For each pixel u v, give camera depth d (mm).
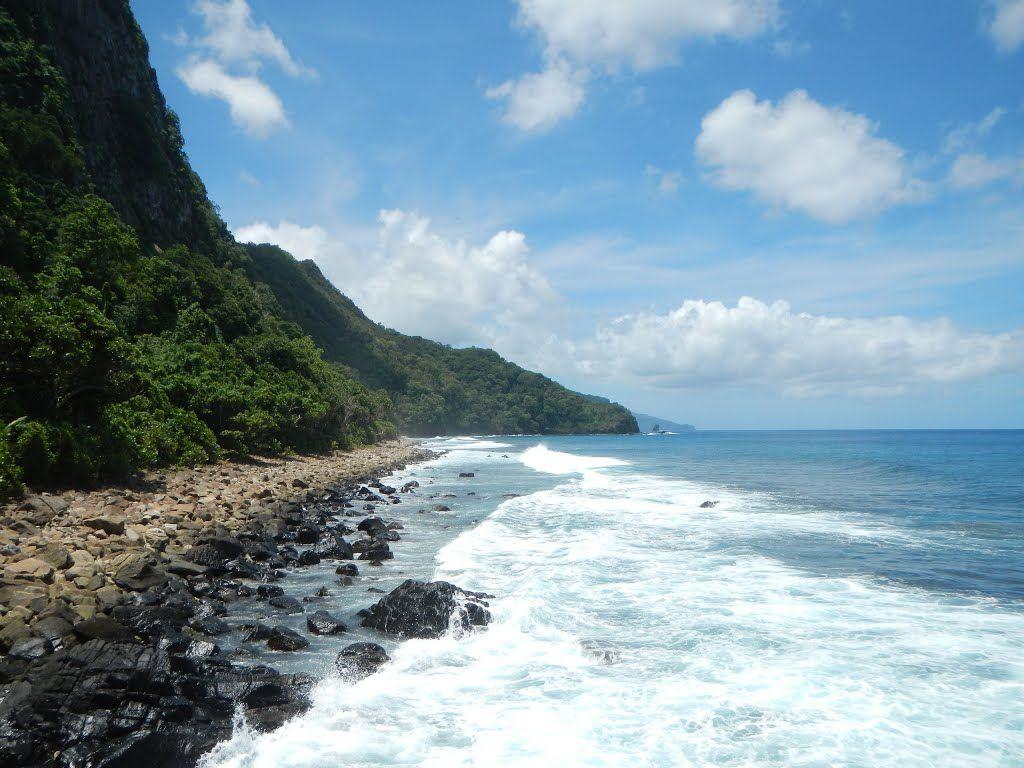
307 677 8148
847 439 131250
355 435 58219
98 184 46969
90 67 49938
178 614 10070
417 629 10039
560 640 9672
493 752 6457
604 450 81375
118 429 19203
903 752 6316
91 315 17266
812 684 7910
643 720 7086
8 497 13719
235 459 30562
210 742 6473
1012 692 7613
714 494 27781
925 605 11094
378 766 6207
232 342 44312
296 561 14844
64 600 8992
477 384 184625
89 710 6605
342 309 142250
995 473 38031
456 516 22531
